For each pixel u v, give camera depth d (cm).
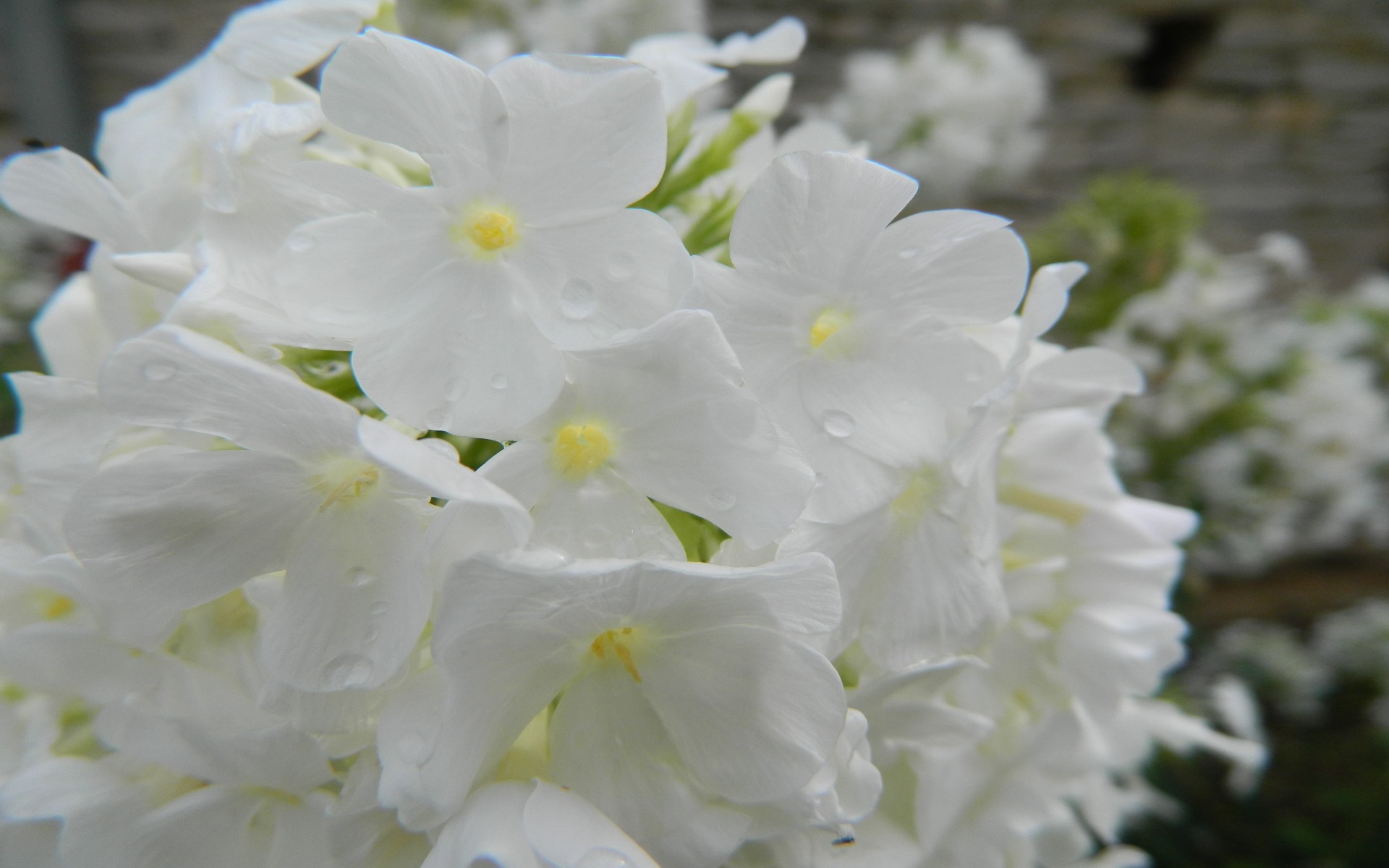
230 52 15
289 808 15
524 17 37
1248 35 69
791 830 14
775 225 14
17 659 15
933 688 15
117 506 14
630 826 14
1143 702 20
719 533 15
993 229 14
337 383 15
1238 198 73
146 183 16
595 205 14
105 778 15
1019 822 17
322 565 14
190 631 15
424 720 14
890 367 15
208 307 14
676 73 17
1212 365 41
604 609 14
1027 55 66
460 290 14
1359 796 46
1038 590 17
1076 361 16
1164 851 42
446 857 14
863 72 49
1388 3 71
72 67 50
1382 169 75
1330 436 43
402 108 14
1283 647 53
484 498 13
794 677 14
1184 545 42
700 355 14
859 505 14
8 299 42
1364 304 54
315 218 15
